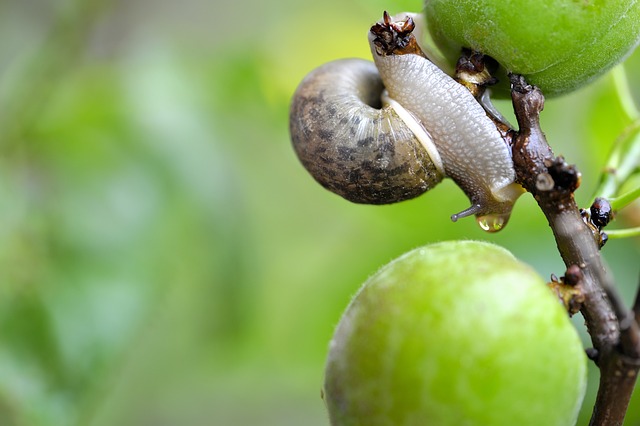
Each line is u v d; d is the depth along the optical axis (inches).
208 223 14.1
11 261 13.1
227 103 14.5
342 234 16.5
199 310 15.0
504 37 10.8
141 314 13.4
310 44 15.4
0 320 13.0
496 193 11.0
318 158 11.1
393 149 11.0
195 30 17.8
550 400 10.2
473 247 10.5
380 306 10.3
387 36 11.0
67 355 13.1
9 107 13.9
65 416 13.0
